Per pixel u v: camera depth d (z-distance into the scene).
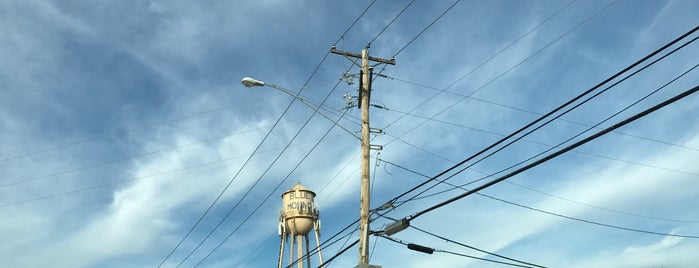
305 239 34.03
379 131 21.41
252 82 20.09
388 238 19.64
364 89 21.67
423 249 20.06
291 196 34.09
